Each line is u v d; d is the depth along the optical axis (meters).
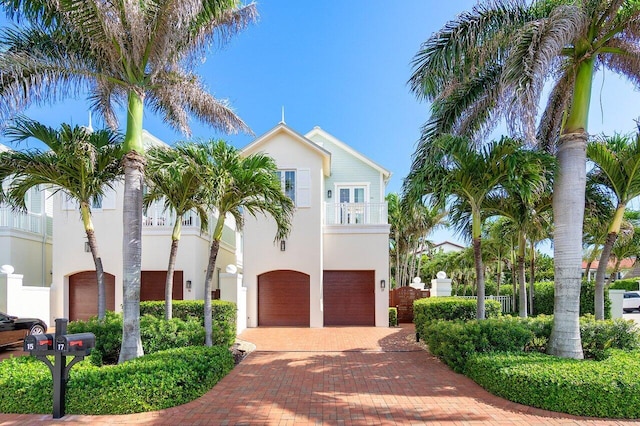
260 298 15.78
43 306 14.89
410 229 23.70
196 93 9.48
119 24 7.17
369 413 5.78
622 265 36.06
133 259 7.69
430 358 9.68
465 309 11.44
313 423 5.41
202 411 5.82
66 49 8.21
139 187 7.89
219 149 9.05
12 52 7.41
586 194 10.50
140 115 8.02
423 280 33.25
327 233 16.14
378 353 10.35
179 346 8.79
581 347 7.69
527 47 7.14
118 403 5.63
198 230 16.00
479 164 8.64
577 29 7.12
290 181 15.79
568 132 7.92
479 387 7.04
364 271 16.30
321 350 10.76
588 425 5.28
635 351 7.44
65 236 15.80
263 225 15.64
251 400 6.34
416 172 9.36
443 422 5.43
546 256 28.61
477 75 9.27
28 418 5.50
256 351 10.66
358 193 19.23
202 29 8.48
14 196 9.78
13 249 15.75
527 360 6.78
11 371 6.10
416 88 8.95
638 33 7.84
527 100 6.75
